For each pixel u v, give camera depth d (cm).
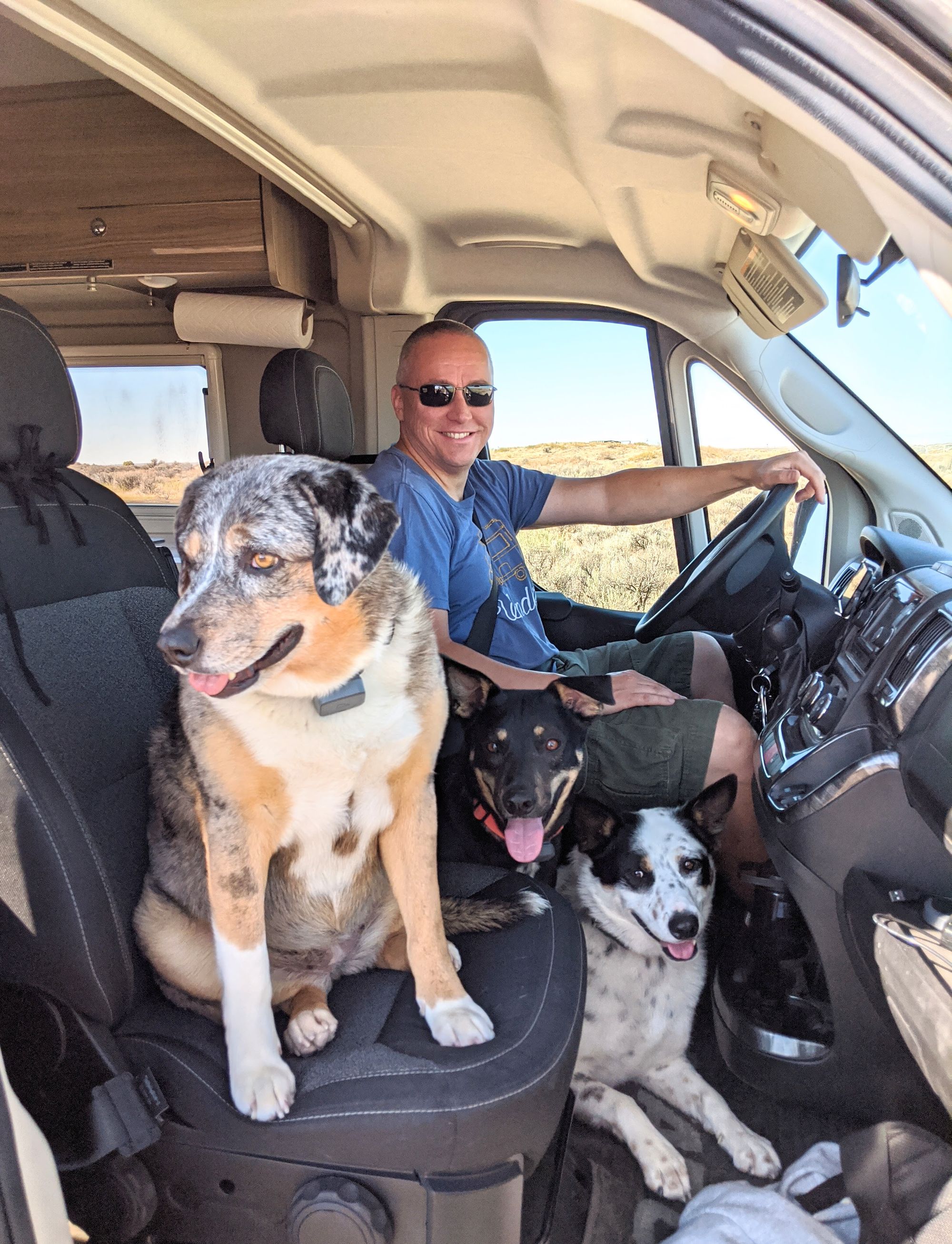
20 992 156
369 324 397
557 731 259
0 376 186
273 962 190
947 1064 159
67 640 188
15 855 147
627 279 357
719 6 90
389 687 185
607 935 247
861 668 196
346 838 190
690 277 333
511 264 364
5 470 191
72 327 441
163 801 192
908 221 93
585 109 217
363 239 354
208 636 166
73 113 357
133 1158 157
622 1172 211
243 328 386
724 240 297
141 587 219
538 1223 169
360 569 178
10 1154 115
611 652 324
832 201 163
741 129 191
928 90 87
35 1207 118
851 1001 196
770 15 88
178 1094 155
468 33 205
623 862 241
